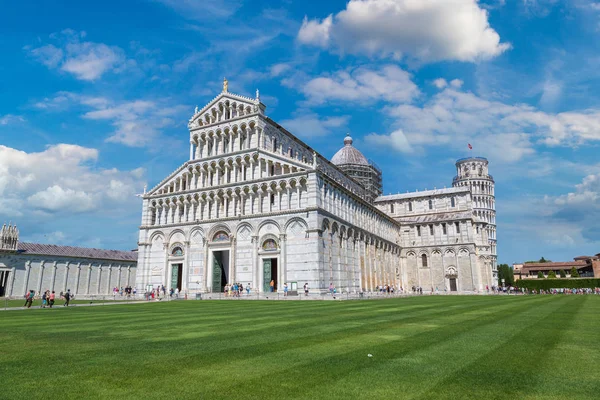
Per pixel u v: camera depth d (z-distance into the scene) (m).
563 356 13.44
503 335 17.83
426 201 124.75
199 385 10.38
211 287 74.88
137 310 37.59
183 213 81.50
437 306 38.38
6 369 12.10
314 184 68.56
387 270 102.81
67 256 90.31
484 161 168.25
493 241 160.25
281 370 11.73
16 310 40.12
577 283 120.19
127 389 10.12
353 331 19.28
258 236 71.88
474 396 9.52
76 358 13.50
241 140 78.44
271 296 64.69
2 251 78.19
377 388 10.08
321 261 67.19
